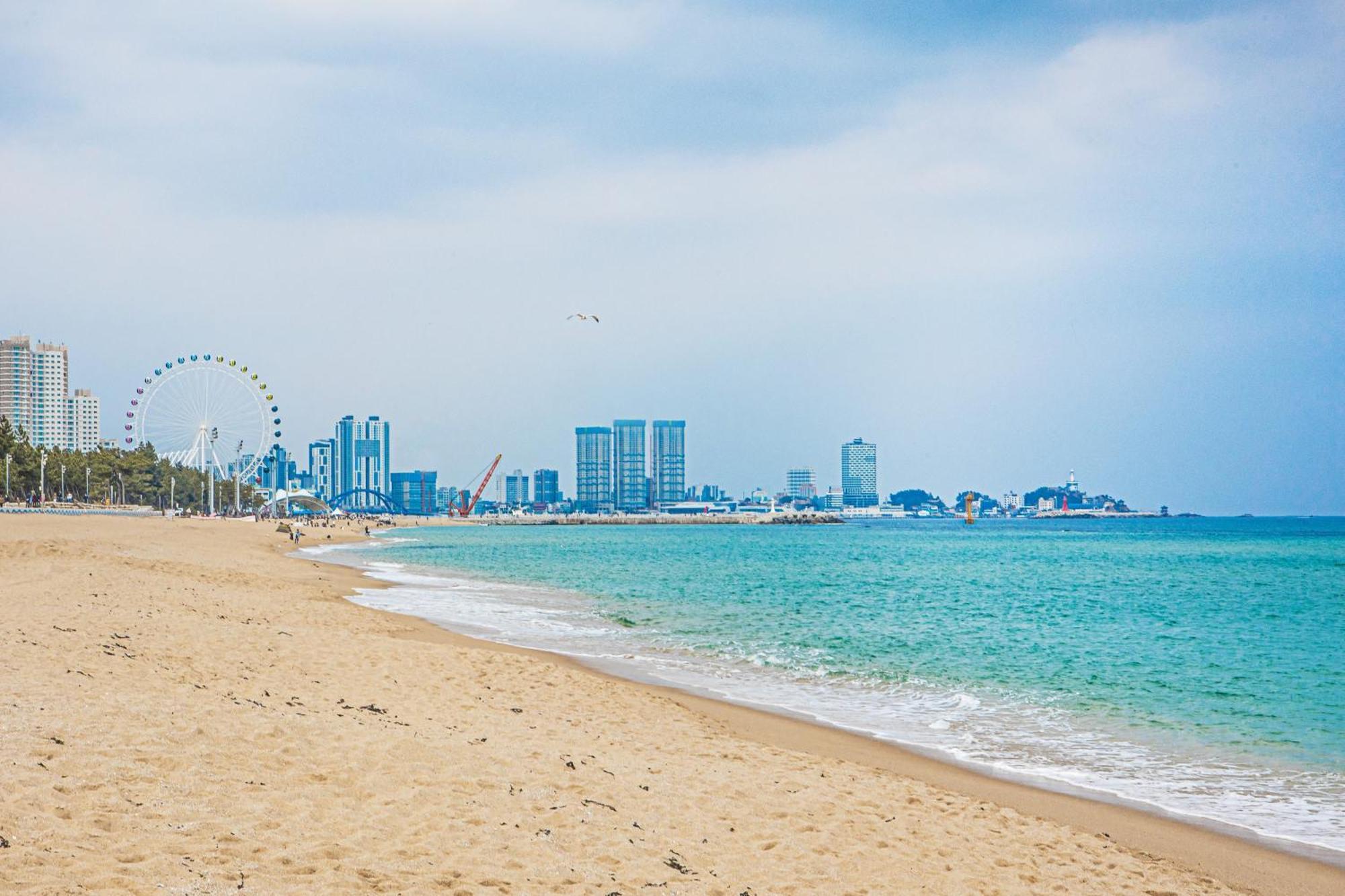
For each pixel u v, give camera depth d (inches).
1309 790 694.5
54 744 465.4
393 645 1050.7
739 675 1149.7
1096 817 622.2
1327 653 1443.2
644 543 7145.7
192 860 362.0
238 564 2598.4
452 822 454.9
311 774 492.4
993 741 838.5
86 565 1743.4
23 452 6604.3
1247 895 495.5
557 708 820.6
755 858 470.3
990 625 1800.0
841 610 2044.8
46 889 315.6
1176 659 1365.7
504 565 3725.4
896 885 456.1
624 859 441.1
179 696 623.8
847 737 831.1
